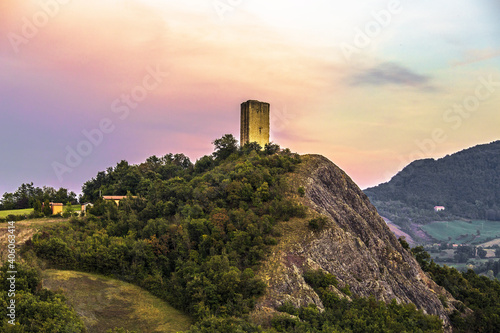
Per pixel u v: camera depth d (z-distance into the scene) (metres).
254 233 94.19
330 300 83.56
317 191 116.62
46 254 96.81
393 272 111.44
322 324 76.25
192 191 117.12
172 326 78.81
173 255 96.88
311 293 83.81
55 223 117.88
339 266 95.00
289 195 110.69
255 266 87.50
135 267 95.12
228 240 95.81
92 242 102.62
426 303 108.44
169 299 87.06
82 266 97.56
